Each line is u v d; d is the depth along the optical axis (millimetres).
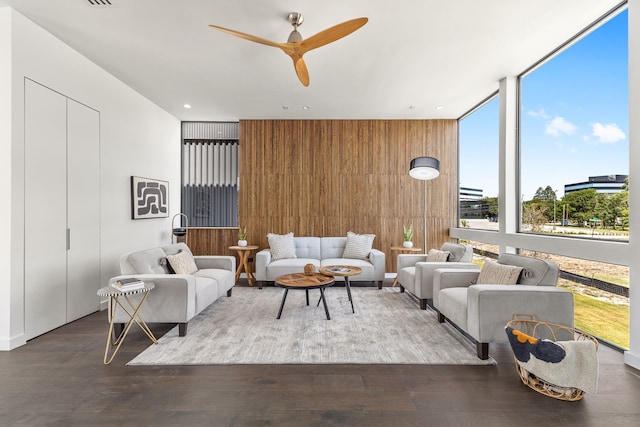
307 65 3678
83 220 3549
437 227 5742
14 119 2734
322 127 5734
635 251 2373
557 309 2449
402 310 3787
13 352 2629
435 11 2686
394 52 3373
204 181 6035
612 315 2744
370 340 2887
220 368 2369
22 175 2811
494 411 1856
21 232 2801
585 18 2779
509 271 2764
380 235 5734
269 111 5352
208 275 3822
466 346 2766
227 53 3432
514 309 2459
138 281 2670
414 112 5383
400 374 2291
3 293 2691
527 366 2078
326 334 3027
